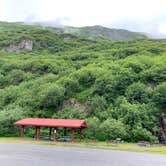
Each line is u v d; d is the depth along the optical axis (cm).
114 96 10662
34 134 8800
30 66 15588
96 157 5059
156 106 10100
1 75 14725
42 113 10194
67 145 6994
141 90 10425
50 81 12456
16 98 11512
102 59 15600
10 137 8488
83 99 10531
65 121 7756
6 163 4125
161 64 11944
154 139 8575
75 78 11756
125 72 11325
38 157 4769
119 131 8412
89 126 8488
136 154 5916
